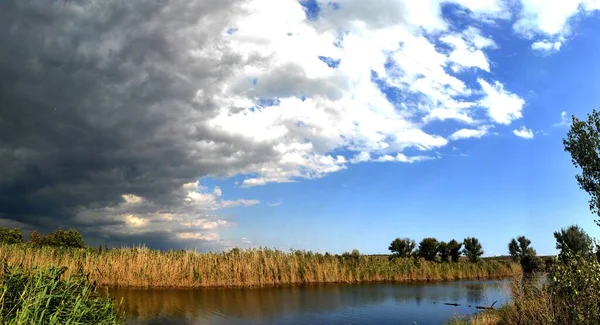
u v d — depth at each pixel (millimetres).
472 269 67250
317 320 26766
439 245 78938
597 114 15094
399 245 79875
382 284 52094
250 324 24594
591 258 13477
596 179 14828
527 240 56594
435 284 53625
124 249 38562
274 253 46250
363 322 26703
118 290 34438
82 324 9305
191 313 26562
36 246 38094
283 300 34094
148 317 24781
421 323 26703
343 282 50688
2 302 8438
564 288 13742
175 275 37469
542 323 15180
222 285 39656
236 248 44188
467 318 25750
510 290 20016
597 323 12555
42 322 8531
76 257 36625
